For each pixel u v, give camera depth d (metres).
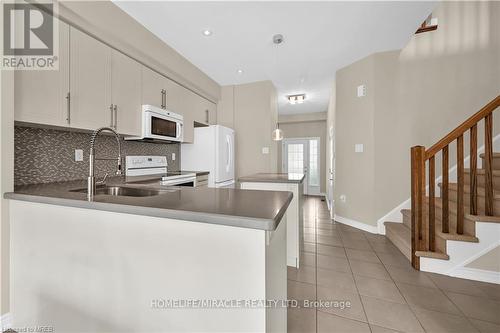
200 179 3.18
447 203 2.09
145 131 2.42
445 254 2.06
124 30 2.14
